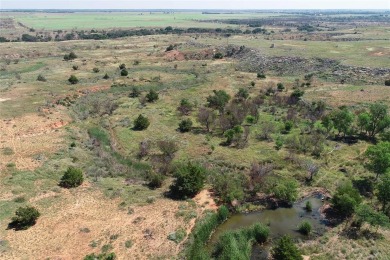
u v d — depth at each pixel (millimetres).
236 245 38312
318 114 78000
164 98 94500
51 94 91625
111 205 45781
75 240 38938
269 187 49781
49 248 37562
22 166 54250
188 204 46469
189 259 36719
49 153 58938
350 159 59188
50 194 47594
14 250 36938
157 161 58094
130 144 66500
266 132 67938
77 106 85750
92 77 113000
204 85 105562
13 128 68125
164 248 38125
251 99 90188
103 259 35688
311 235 41812
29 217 40719
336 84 104062
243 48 156250
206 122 72500
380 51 135625
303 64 126375
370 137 67500
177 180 49250
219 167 57125
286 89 100125
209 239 41500
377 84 101188
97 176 53438
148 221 42531
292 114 77062
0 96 88562
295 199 47781
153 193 49312
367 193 49688
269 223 44031
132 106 88438
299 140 64750
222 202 47688
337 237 41188
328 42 172750
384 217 40875
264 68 129625
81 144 64438
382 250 38469
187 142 66875
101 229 40938
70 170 50344
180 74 121250
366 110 79062
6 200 45438
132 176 54500
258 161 58656
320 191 50875
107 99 92750
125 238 39469
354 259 37219
